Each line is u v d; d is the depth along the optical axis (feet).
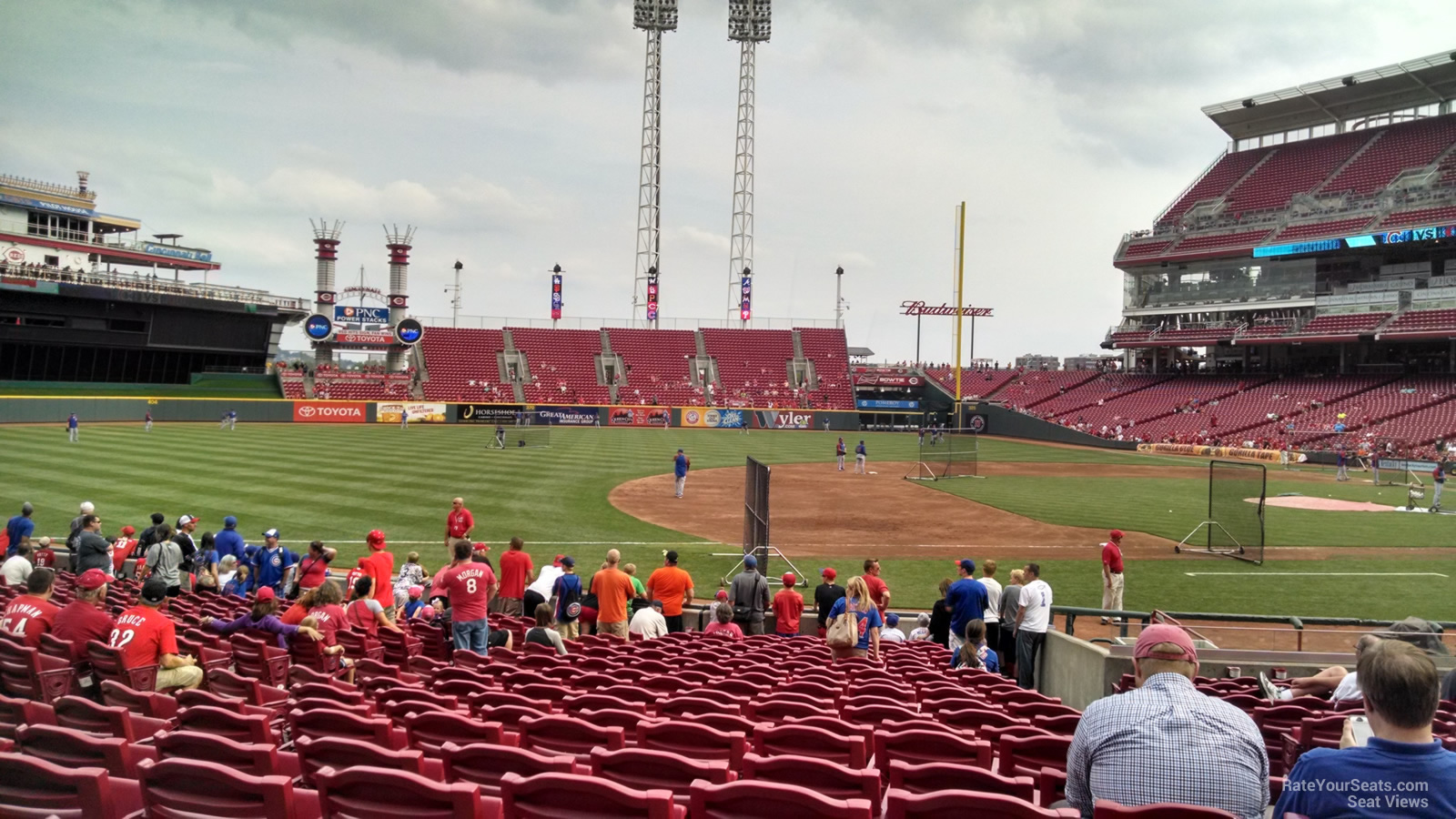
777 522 90.07
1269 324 211.41
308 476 108.99
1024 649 41.34
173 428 184.34
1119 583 54.29
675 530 82.74
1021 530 87.10
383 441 166.30
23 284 183.01
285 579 49.78
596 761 15.71
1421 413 172.96
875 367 310.24
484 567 37.47
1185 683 13.28
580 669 28.96
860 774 14.97
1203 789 12.23
